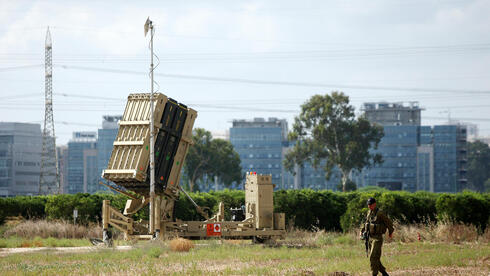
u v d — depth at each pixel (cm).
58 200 13450
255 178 10412
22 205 14375
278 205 13750
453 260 7119
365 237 5747
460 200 12531
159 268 6412
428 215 12925
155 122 9550
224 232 9994
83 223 13162
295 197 13912
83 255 7812
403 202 13138
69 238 11675
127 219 9694
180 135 10038
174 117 9944
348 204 13438
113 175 9588
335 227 14288
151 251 7969
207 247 9169
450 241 10888
